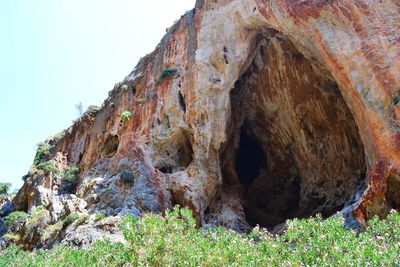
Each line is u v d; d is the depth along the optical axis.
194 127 25.44
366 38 18.84
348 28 19.67
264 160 30.64
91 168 30.09
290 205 28.44
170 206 24.11
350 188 23.31
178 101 26.69
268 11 23.25
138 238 12.99
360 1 19.44
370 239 12.05
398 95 17.05
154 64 29.92
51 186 30.45
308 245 12.23
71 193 29.97
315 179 26.19
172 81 27.41
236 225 25.08
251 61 27.38
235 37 26.06
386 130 17.11
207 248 12.23
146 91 29.31
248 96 28.88
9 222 29.20
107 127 31.03
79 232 21.62
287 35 23.38
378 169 16.98
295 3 21.48
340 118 24.48
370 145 18.30
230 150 28.56
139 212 23.28
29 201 31.31
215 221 24.84
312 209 25.88
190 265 11.74
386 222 13.41
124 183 25.19
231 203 26.83
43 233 24.61
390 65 17.69
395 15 18.62
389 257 10.42
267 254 12.17
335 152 24.92
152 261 12.21
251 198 29.62
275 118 28.22
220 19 26.70
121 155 27.70
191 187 24.16
